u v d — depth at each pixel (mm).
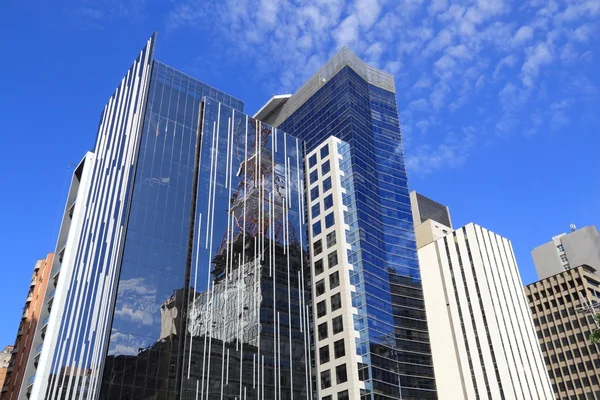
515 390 120125
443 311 140000
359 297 107062
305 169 129625
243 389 87938
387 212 128625
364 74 158375
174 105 110812
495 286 135875
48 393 86375
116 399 75562
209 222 100688
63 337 95125
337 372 99875
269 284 102875
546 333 187000
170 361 82875
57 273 122188
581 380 172375
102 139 134500
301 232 116062
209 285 93938
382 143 143750
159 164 100438
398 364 105750
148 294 86312
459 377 129625
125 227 90188
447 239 147875
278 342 97438
